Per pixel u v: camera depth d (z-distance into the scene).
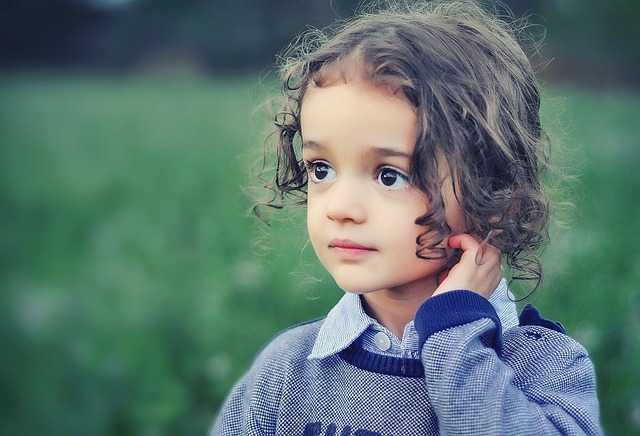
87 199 9.39
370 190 1.78
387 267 1.78
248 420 2.05
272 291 4.64
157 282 5.32
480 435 1.69
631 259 4.62
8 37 41.66
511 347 1.91
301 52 2.33
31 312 5.22
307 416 1.97
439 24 1.94
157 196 8.95
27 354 4.49
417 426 1.84
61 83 31.78
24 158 13.08
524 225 1.90
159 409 3.64
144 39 40.47
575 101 13.66
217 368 3.95
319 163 1.84
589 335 3.56
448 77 1.80
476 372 1.73
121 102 21.84
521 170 1.88
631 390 3.34
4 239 7.61
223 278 5.00
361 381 1.90
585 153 7.69
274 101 2.48
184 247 6.37
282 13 27.45
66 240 7.41
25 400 3.89
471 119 1.80
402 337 1.91
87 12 41.97
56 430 3.69
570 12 20.34
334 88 1.80
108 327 4.70
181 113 18.09
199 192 8.71
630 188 6.61
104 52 41.22
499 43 1.97
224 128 14.64
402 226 1.76
